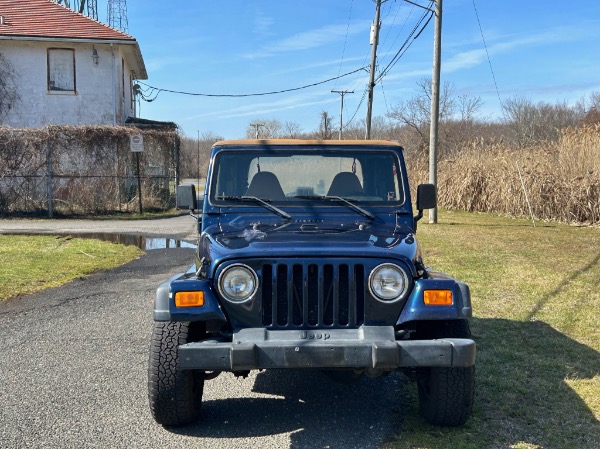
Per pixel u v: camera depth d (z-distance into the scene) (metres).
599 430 3.95
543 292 8.12
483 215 21.08
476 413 4.25
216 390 4.87
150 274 10.20
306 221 4.74
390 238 4.17
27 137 20.02
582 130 19.75
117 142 20.91
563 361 5.34
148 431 4.05
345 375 4.21
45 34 24.41
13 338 6.34
